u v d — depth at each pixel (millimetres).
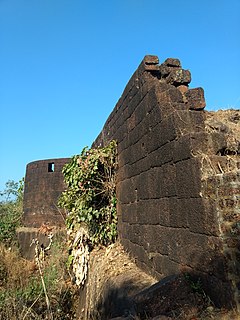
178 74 4676
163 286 3594
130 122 6320
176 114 4238
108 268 6105
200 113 4301
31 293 7535
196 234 3652
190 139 3846
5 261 10805
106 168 7723
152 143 5004
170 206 4324
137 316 3496
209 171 3633
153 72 5281
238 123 4762
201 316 3086
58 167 13734
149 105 5094
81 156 7816
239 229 3162
